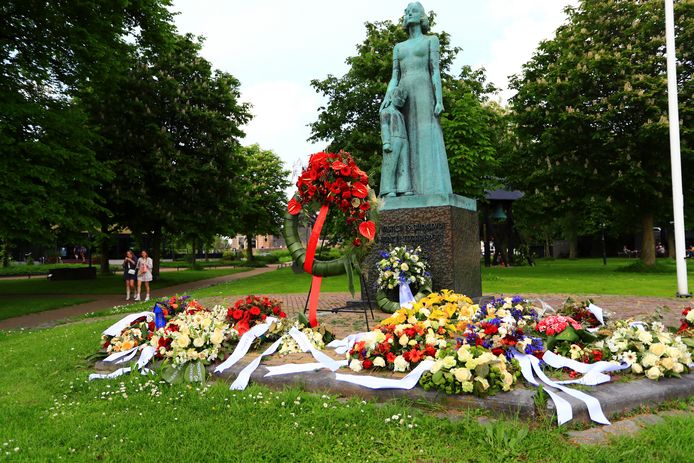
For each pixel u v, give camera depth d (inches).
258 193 1743.4
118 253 2219.5
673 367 152.7
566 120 784.3
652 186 765.9
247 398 153.4
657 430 121.6
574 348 167.3
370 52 941.2
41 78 570.9
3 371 218.4
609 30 837.8
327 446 119.0
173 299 237.3
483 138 808.3
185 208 895.7
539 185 894.4
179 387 170.1
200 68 943.0
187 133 926.4
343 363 173.8
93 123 830.5
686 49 767.1
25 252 2078.0
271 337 209.8
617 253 2097.7
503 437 117.3
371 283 333.7
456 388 140.1
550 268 1027.9
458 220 323.9
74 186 601.3
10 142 497.7
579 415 129.9
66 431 134.4
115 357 208.4
